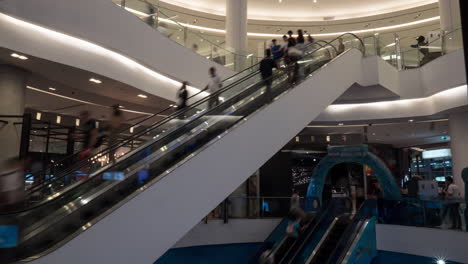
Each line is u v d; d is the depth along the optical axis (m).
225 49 13.62
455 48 12.83
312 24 20.97
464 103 12.46
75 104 12.90
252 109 7.82
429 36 15.81
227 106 8.02
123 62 9.41
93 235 4.31
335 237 11.50
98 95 11.62
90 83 9.47
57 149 13.24
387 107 14.91
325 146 20.25
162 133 7.38
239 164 6.41
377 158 13.62
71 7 7.64
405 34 22.14
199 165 5.68
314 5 20.70
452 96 12.95
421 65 14.42
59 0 7.40
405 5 20.28
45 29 7.49
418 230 10.91
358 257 10.44
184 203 5.36
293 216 11.75
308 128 18.72
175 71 10.82
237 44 16.06
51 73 8.59
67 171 6.68
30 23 7.15
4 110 7.87
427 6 18.62
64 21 7.48
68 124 14.40
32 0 6.91
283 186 18.58
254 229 12.90
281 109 7.76
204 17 19.92
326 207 12.19
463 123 13.52
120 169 5.70
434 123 17.17
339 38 12.77
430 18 20.02
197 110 8.44
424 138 21.78
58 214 4.78
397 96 14.51
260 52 19.17
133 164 5.86
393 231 11.59
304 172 20.66
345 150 13.95
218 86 10.09
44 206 4.82
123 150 7.30
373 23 20.80
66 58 7.84
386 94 14.31
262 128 7.11
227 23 16.42
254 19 20.44
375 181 20.45
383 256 11.71
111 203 5.16
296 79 9.49
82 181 5.76
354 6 20.78
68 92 11.29
